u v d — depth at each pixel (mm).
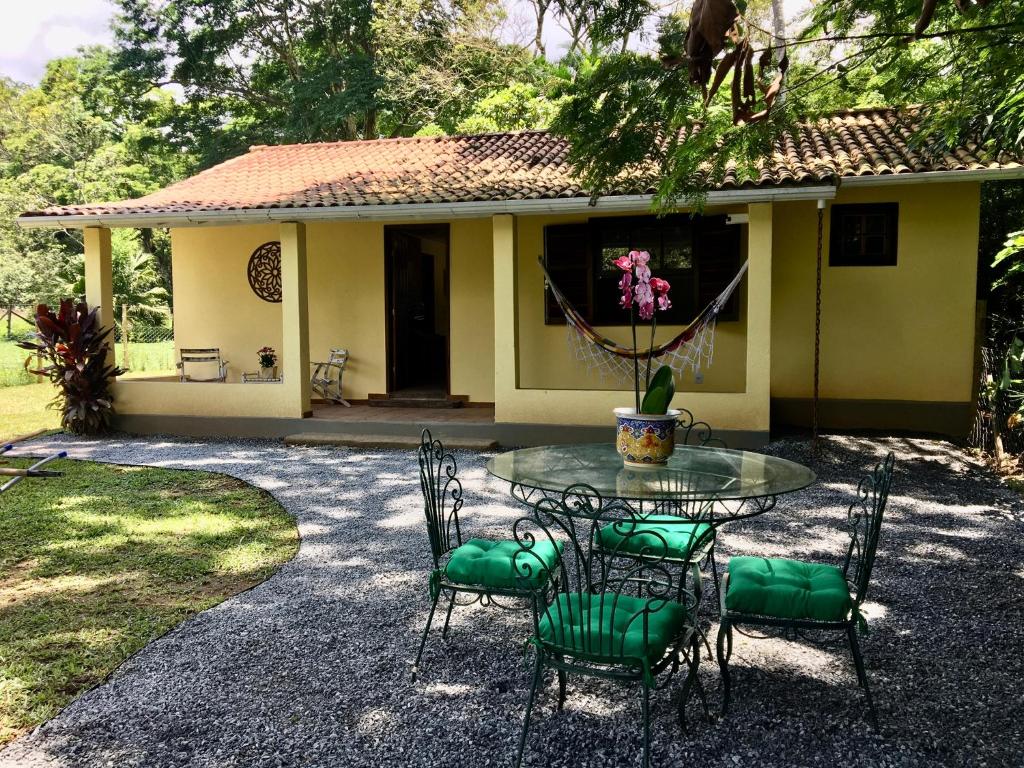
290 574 4172
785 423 8305
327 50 20875
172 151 24047
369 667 3053
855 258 8008
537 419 7711
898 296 7918
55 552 4566
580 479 3111
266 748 2484
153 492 6039
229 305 10109
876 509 2754
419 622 3500
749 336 7047
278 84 21875
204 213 7926
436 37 18719
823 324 8133
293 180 9656
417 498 5801
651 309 3305
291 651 3201
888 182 6969
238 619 3539
